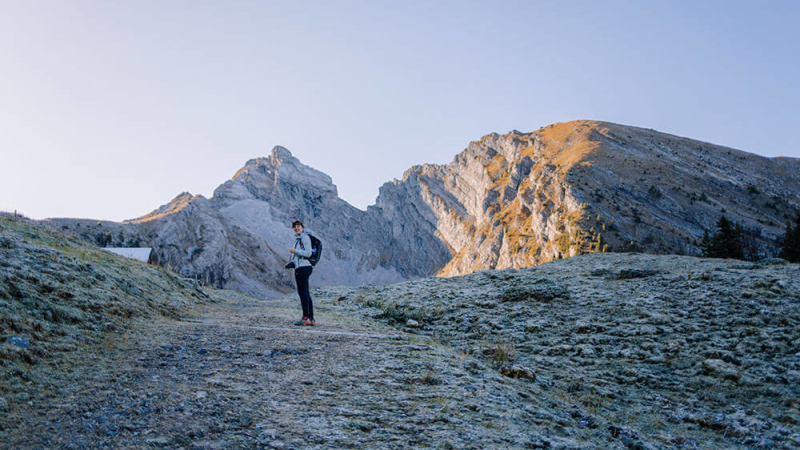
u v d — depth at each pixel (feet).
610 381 31.17
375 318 51.62
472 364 28.14
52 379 18.33
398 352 28.53
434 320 48.80
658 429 24.00
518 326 44.24
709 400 28.04
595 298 50.31
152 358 23.36
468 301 54.13
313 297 75.41
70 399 16.89
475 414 19.34
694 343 35.83
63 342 22.54
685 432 24.04
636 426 24.11
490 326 44.80
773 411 26.22
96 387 18.38
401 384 22.48
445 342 41.19
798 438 23.17
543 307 49.44
